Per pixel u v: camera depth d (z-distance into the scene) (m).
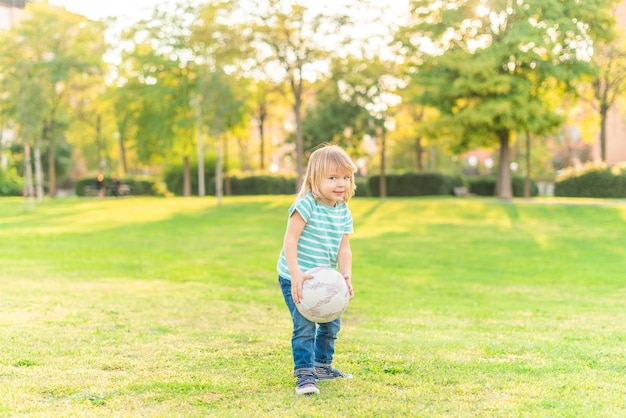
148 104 38.50
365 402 3.61
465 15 28.27
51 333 5.59
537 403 3.58
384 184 37.12
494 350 5.02
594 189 32.22
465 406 3.54
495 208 25.39
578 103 34.16
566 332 6.00
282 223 21.42
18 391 3.84
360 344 5.26
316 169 3.92
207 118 28.94
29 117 27.73
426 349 5.06
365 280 10.50
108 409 3.53
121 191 41.38
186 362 4.60
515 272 11.53
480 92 28.59
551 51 26.67
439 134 30.81
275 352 4.94
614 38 28.12
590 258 13.34
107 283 9.40
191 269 11.37
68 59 37.56
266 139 53.44
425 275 11.16
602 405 3.54
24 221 22.00
